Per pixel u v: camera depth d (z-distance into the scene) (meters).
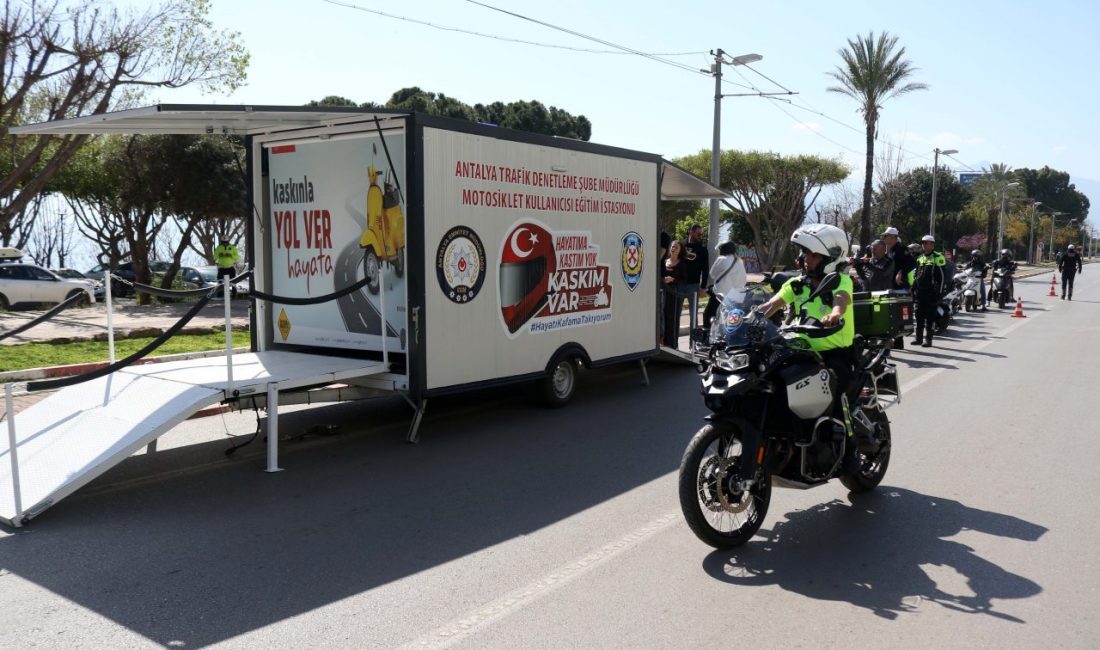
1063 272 28.61
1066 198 124.69
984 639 3.95
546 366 9.18
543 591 4.52
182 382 7.04
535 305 8.98
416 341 7.64
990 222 64.88
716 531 5.00
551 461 7.23
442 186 7.80
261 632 4.03
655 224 10.92
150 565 4.90
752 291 5.36
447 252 7.91
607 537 5.37
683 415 9.12
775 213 41.31
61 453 6.22
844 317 5.51
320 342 8.88
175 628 4.08
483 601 4.39
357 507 5.98
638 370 12.29
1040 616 4.20
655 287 10.98
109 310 7.64
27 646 3.89
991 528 5.50
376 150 8.12
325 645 3.90
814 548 5.17
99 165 28.97
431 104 37.88
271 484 6.57
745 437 4.99
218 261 26.77
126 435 6.20
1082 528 5.48
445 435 8.21
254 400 7.08
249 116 7.31
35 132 7.98
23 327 6.88
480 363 8.37
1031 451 7.45
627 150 10.27
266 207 9.10
